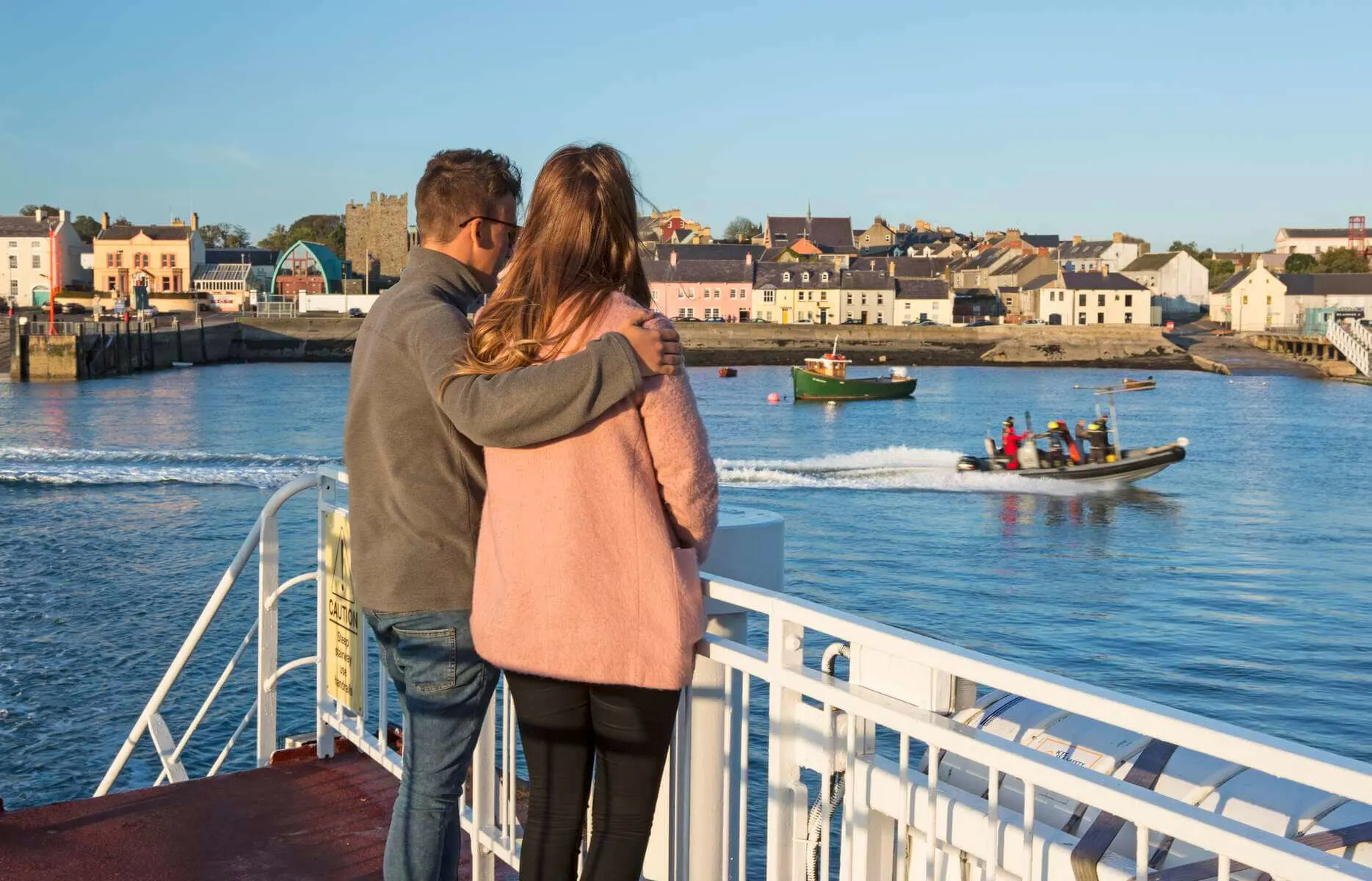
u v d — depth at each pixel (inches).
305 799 160.1
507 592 85.4
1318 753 53.0
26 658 550.6
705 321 4288.9
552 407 79.0
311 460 1348.4
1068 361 3914.9
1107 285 4301.2
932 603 719.1
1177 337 4217.5
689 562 84.3
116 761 185.3
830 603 713.6
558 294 84.4
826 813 90.9
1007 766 69.4
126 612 637.9
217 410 2015.3
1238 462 1476.4
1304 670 586.6
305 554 805.2
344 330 3732.8
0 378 2721.5
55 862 142.3
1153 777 79.1
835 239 5492.1
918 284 4407.0
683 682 83.2
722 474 1263.5
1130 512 1074.1
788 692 91.8
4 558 779.4
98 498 1055.6
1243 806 73.7
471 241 98.6
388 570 94.8
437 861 101.7
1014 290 4722.0
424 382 92.1
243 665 545.0
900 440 1674.5
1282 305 4537.4
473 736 100.3
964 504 1103.6
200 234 4532.5
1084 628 664.4
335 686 169.5
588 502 82.4
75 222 5452.8
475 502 95.0
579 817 90.0
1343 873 51.9
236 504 1022.4
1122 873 73.0
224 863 142.0
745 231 7253.9
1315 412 2266.2
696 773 102.7
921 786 84.8
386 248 4968.0
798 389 2396.7
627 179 87.5
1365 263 5201.8
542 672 84.1
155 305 4003.4
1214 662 600.1
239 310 4047.7
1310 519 1050.1
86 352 2785.4
